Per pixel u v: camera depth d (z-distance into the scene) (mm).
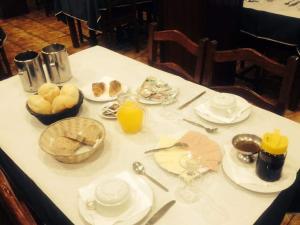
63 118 1325
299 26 2211
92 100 1469
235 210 930
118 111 1247
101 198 919
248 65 3234
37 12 5309
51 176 1092
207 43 1629
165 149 1149
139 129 1266
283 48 2516
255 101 1564
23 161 1166
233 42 2648
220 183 1019
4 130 1336
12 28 4723
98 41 3986
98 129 1214
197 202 958
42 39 4305
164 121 1315
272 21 2336
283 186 980
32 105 1285
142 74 1672
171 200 971
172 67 1838
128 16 3523
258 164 997
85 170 1105
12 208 896
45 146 1153
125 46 3906
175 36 1768
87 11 3293
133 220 907
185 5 2812
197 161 1072
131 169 1098
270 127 1247
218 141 1192
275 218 1063
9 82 1702
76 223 925
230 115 1300
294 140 1166
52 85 1345
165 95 1442
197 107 1362
